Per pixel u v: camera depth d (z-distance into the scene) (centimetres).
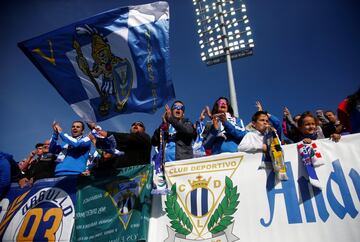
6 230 383
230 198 320
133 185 352
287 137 475
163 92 384
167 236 325
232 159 339
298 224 287
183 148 379
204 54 1095
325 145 312
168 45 395
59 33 428
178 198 340
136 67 400
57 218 369
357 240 265
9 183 414
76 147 412
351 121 356
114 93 401
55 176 404
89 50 420
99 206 356
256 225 299
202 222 320
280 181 311
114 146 359
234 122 407
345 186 288
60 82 412
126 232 328
